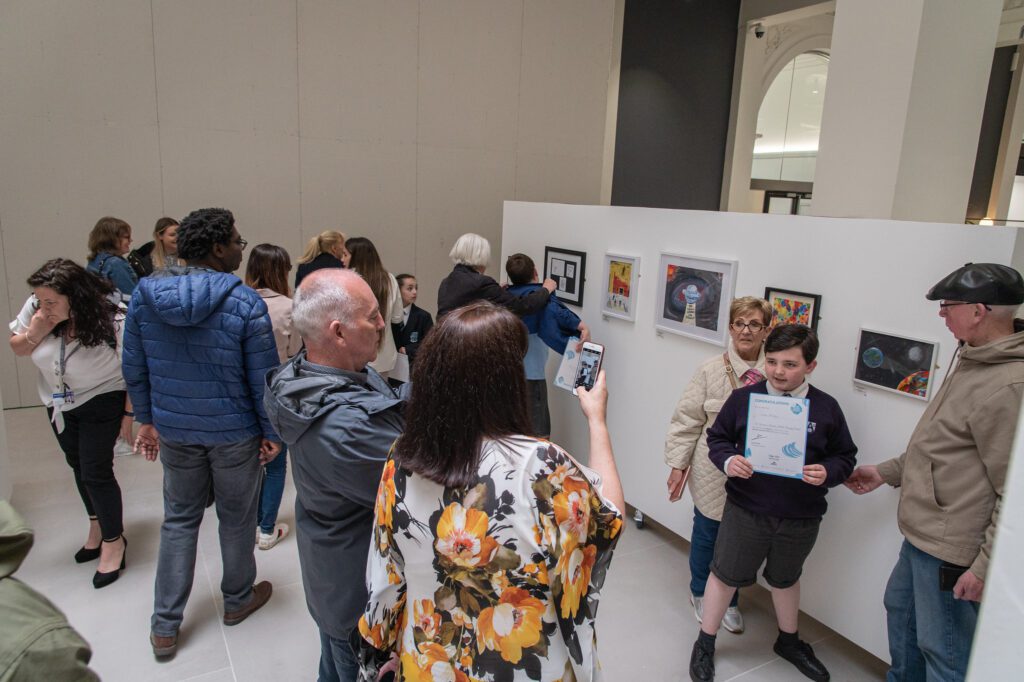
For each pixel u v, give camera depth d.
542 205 3.87
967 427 1.66
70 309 2.47
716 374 2.49
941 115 3.31
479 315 1.05
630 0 6.91
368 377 1.71
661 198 7.67
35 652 0.69
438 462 1.02
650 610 2.72
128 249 4.29
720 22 7.50
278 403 1.47
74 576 2.78
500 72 6.35
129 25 4.79
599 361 2.51
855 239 2.24
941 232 1.99
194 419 2.19
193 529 2.36
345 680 1.64
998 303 1.64
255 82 5.29
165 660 2.31
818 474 2.03
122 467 3.83
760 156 8.40
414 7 5.82
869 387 2.22
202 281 2.12
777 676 2.33
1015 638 0.45
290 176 5.56
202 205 5.25
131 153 4.94
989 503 1.64
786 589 2.30
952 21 3.19
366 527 1.52
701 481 2.54
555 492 0.99
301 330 1.58
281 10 5.29
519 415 1.05
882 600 2.23
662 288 3.04
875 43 3.30
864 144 3.38
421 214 6.23
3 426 3.28
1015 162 7.14
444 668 1.02
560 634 1.00
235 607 2.52
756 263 2.60
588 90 6.85
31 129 4.61
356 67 5.67
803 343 2.05
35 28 4.52
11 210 4.64
